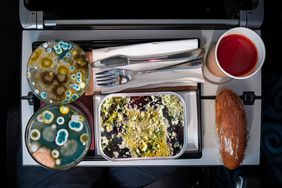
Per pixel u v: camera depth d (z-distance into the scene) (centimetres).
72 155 87
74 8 118
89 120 91
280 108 113
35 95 88
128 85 91
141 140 90
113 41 93
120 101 90
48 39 95
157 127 90
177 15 122
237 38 88
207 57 93
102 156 91
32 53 87
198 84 94
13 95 136
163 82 92
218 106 92
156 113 90
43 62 87
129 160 91
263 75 119
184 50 91
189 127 94
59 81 87
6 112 134
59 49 88
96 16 120
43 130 86
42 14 94
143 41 94
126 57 91
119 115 90
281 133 111
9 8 140
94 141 92
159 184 108
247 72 88
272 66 126
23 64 94
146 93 89
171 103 90
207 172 126
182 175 110
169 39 95
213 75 96
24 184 116
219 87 96
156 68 91
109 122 89
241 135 91
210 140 96
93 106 92
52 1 115
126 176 116
